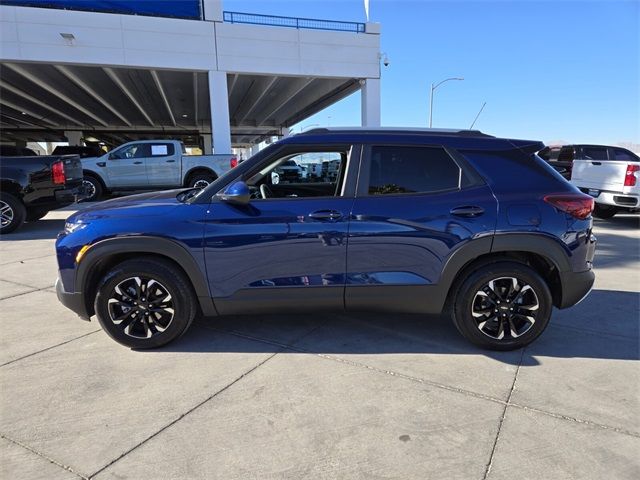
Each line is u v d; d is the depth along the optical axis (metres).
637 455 2.31
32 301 4.66
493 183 3.41
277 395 2.87
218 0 15.09
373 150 3.45
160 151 13.71
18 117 31.45
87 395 2.87
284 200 3.39
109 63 14.41
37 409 2.71
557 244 3.34
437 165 3.45
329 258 3.36
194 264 3.34
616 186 10.02
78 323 4.06
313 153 3.50
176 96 24.28
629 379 3.08
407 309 3.48
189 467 2.23
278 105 27.12
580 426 2.55
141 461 2.27
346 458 2.29
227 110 15.70
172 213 3.37
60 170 8.77
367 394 2.88
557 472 2.19
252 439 2.44
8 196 8.48
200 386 2.98
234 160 14.23
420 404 2.77
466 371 3.19
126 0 14.28
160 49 14.80
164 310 3.46
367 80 17.16
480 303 3.45
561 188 3.43
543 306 3.39
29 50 13.70
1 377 3.09
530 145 3.54
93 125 37.06
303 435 2.47
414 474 2.18
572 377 3.11
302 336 3.78
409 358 3.39
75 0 13.85
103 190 13.63
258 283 3.39
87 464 2.24
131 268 3.37
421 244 3.35
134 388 2.95
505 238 3.32
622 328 3.97
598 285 5.29
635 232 9.21
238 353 3.46
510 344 3.46
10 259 6.54
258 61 15.82
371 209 3.35
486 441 2.42
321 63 16.52
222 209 3.37
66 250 3.37
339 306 3.47
